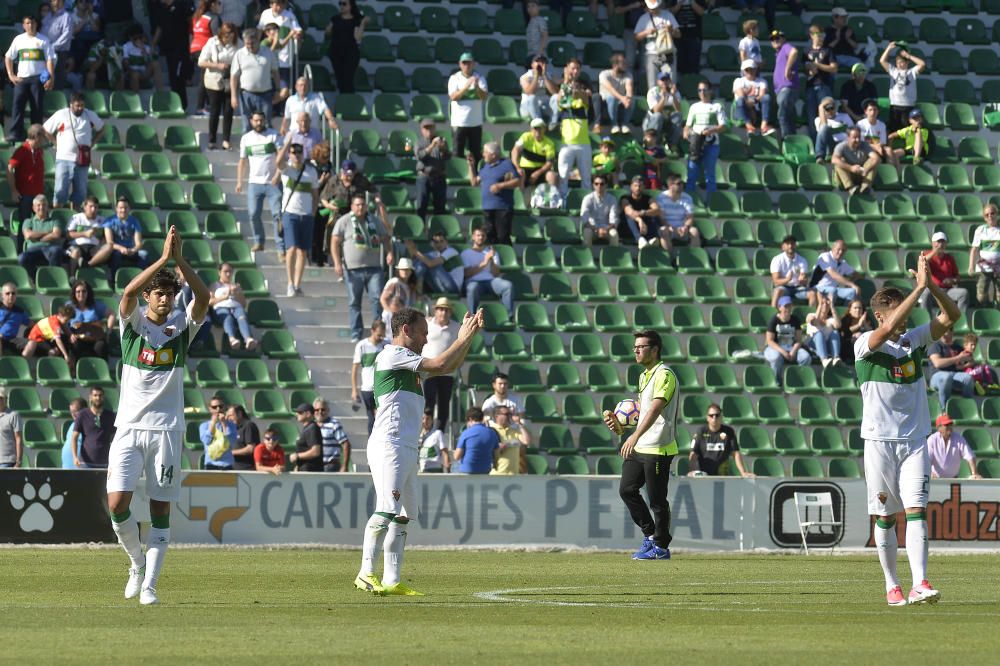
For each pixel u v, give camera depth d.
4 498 51.66
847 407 74.12
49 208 73.00
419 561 47.25
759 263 81.44
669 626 26.39
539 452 70.06
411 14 93.62
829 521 55.66
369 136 84.88
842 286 78.06
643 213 80.31
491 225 78.50
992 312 79.81
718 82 95.25
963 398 74.75
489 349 74.19
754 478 55.50
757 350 77.19
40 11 83.25
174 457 29.17
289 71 85.81
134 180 78.75
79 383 66.38
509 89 90.88
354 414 68.75
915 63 92.75
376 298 70.75
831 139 88.75
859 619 27.81
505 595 33.22
